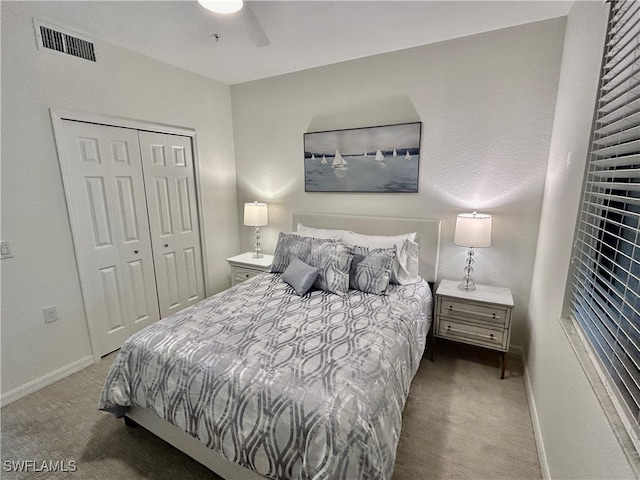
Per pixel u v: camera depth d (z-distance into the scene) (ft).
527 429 5.96
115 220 8.59
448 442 5.65
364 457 3.65
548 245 6.62
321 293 7.47
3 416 6.34
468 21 7.16
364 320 6.04
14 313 6.77
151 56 8.95
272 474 3.94
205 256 11.41
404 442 5.65
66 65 7.23
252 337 5.35
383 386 4.39
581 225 4.81
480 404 6.63
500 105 7.79
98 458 5.37
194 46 8.33
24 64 6.57
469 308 7.68
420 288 8.07
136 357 5.32
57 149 7.21
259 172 11.73
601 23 4.58
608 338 3.74
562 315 5.16
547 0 6.29
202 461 4.89
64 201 7.45
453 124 8.36
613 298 3.96
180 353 5.00
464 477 4.98
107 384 5.54
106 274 8.50
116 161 8.50
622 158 3.63
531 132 7.57
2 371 6.66
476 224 7.41
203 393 4.51
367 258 7.72
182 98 10.02
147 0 6.24
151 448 5.57
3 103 6.35
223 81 11.26
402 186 9.22
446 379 7.48
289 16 6.89
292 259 8.47
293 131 10.75
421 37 7.93
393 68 8.82
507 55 7.54
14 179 6.61
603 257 4.37
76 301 7.84
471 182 8.39
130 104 8.61
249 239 12.55
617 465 2.86
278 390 4.12
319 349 4.98
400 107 8.91
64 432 5.93
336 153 10.03
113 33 7.55
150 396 5.06
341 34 7.73
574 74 5.82
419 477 4.98
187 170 10.55
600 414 3.32
